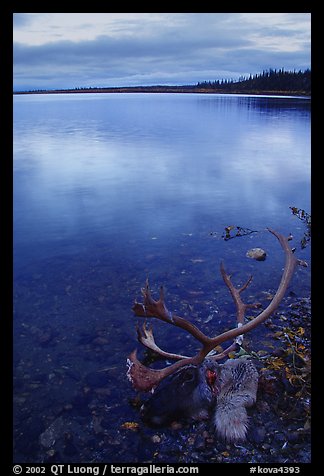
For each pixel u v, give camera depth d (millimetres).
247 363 4078
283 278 4605
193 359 3990
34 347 4773
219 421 3627
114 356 4637
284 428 3654
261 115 29219
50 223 8648
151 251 7234
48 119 28359
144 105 43438
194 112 33438
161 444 3529
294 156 15172
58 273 6484
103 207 9617
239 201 9984
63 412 3871
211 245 7457
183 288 6000
